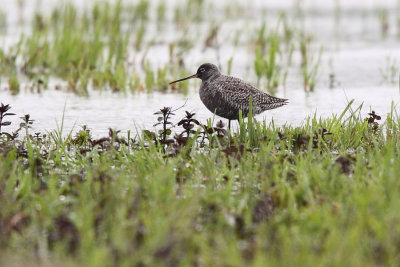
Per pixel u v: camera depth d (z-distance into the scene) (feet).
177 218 29.73
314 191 34.55
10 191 33.96
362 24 119.85
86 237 27.63
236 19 122.21
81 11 121.60
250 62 90.94
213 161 39.81
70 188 35.22
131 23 114.73
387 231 28.25
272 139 43.06
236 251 26.94
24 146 47.78
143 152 42.32
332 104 67.67
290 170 38.45
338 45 102.01
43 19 112.16
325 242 27.53
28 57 87.45
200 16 120.47
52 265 26.37
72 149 47.75
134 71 83.05
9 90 74.28
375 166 37.29
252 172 37.29
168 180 35.29
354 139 46.39
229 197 33.81
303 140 43.73
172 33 110.93
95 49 85.15
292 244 27.58
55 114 62.80
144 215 30.19
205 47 98.94
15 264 26.48
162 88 76.69
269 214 31.78
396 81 78.79
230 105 55.83
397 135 45.75
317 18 125.18
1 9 123.85
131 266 25.93
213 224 30.76
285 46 101.60
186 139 43.60
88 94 73.26
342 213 30.30
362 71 84.33
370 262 26.50
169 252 26.07
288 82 79.66
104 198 31.71
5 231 28.73
